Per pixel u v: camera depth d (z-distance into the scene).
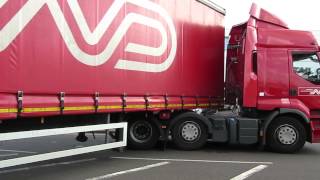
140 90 9.62
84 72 7.93
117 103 8.90
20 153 10.27
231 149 11.92
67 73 7.53
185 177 7.95
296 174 8.40
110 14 8.57
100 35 8.30
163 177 7.91
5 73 6.34
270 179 7.89
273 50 11.37
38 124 7.25
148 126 11.39
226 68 12.95
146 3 9.74
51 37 7.16
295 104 11.25
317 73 11.37
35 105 6.87
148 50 9.86
